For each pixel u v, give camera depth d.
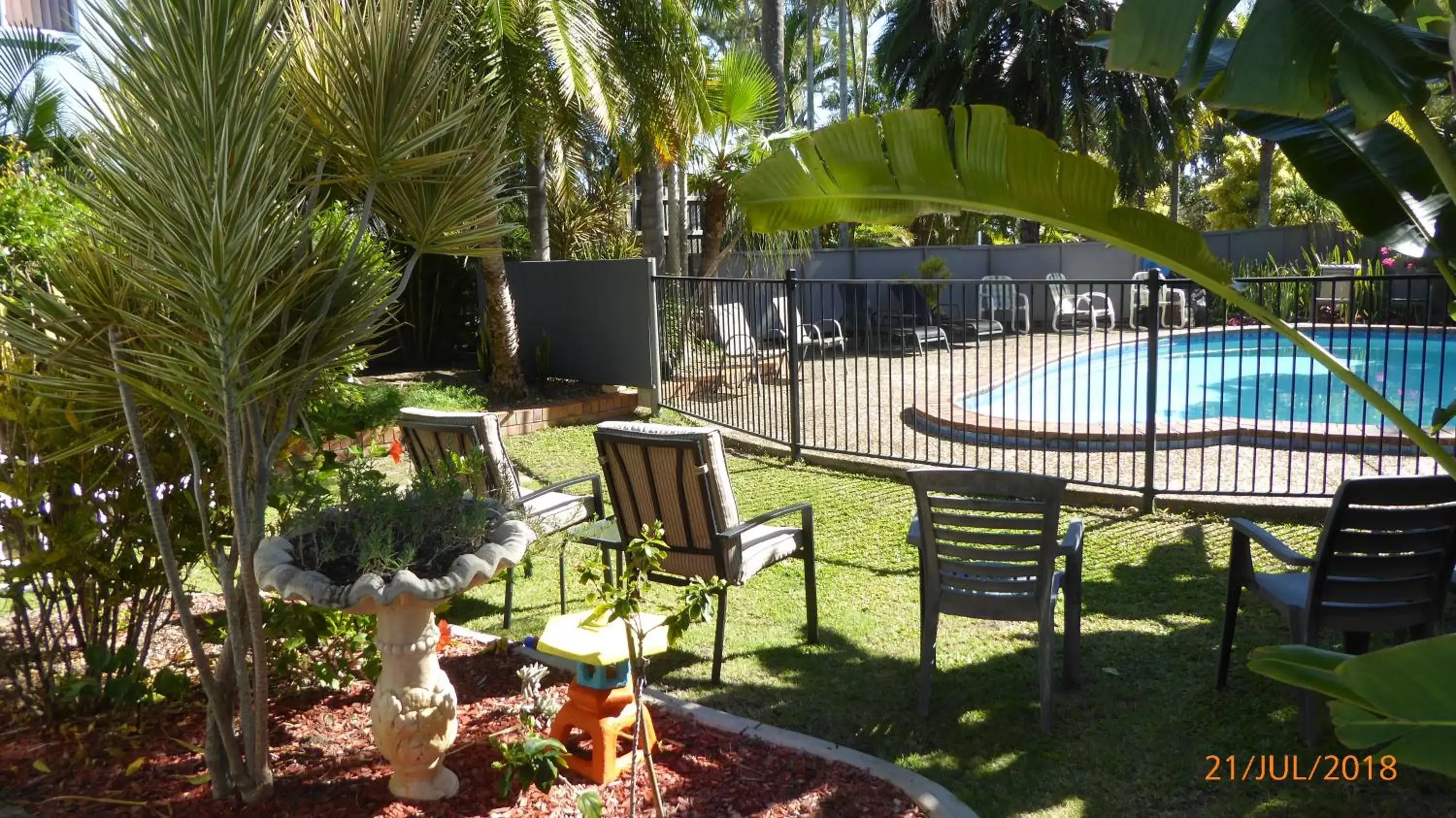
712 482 4.19
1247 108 2.20
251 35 2.42
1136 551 5.82
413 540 3.12
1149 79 23.70
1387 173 2.98
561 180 14.60
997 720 3.84
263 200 2.52
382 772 3.28
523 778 2.72
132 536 3.50
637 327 10.93
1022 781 3.39
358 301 3.03
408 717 2.99
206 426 2.80
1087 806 3.22
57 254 2.95
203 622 4.59
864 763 3.42
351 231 3.13
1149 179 24.50
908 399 11.33
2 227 4.87
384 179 3.01
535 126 10.34
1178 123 24.67
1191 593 5.11
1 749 3.47
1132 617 4.86
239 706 3.15
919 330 17.03
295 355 2.99
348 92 2.87
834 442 8.59
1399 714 1.89
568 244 15.95
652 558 2.90
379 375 13.41
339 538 3.17
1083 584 5.34
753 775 3.35
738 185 2.83
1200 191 34.06
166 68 2.34
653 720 3.78
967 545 3.82
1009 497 4.13
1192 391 13.23
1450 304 2.90
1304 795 3.23
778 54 15.30
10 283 2.87
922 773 3.46
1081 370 14.66
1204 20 2.28
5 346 3.33
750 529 4.35
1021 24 23.77
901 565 5.78
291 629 3.59
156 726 3.66
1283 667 2.15
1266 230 21.11
